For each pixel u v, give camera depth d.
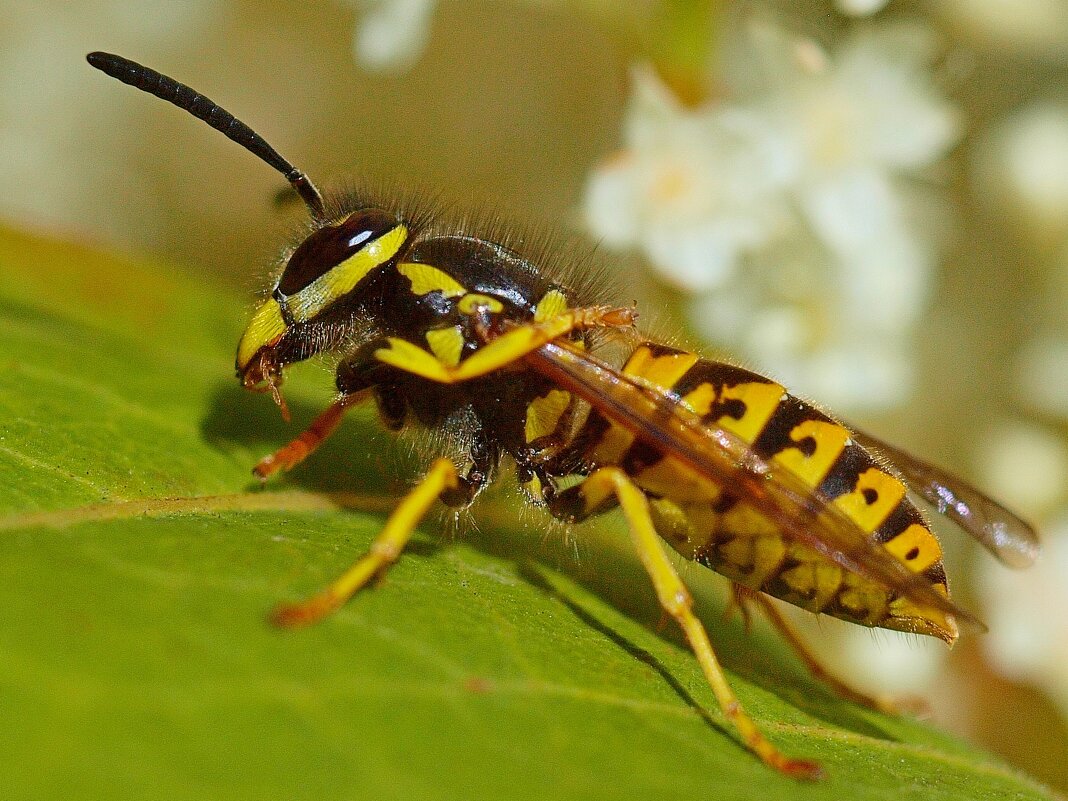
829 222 0.06
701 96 0.06
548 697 0.05
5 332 0.06
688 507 0.05
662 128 0.06
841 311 0.06
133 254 0.07
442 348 0.05
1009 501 0.06
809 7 0.06
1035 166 0.06
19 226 0.06
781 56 0.06
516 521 0.06
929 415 0.07
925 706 0.06
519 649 0.05
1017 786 0.05
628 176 0.06
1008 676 0.06
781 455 0.05
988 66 0.07
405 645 0.05
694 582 0.06
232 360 0.06
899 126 0.06
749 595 0.06
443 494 0.06
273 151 0.06
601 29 0.06
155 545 0.05
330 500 0.05
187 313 0.06
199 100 0.06
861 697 0.06
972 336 0.07
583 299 0.06
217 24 0.08
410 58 0.06
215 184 0.08
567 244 0.06
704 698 0.05
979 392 0.07
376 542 0.05
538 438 0.06
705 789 0.05
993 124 0.07
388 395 0.06
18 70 0.08
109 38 0.08
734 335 0.06
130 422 0.06
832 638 0.06
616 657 0.05
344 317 0.05
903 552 0.05
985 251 0.07
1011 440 0.07
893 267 0.06
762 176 0.06
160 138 0.08
